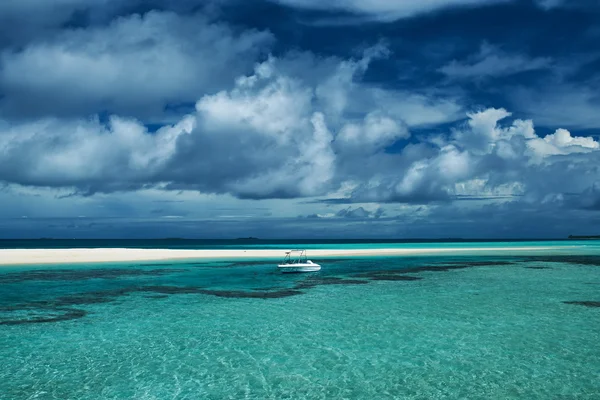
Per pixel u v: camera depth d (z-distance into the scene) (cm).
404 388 1203
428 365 1387
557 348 1562
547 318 2050
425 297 2650
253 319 2045
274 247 10856
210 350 1554
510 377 1281
